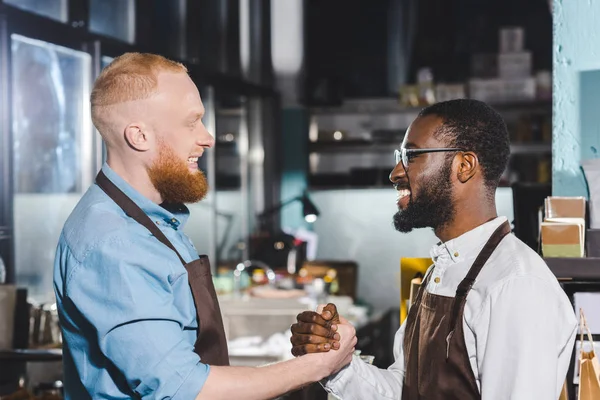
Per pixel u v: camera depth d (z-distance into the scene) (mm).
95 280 1757
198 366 1768
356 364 1992
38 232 5582
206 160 7262
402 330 2078
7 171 4805
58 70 5543
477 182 1807
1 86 4758
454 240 1818
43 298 5570
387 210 7836
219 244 7590
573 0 2529
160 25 6773
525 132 7750
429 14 8227
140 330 1740
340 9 8414
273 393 1814
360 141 8180
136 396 1794
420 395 1806
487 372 1655
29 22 4930
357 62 8422
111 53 5699
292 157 8344
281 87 8398
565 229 2156
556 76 2553
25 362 4539
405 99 8055
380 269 7816
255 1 8266
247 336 5109
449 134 1801
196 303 1882
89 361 1827
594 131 2516
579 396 2012
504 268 1711
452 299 1774
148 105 1846
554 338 1654
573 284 2182
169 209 2010
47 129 5559
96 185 1905
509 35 7871
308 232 7996
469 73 8117
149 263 1782
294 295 5797
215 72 7285
